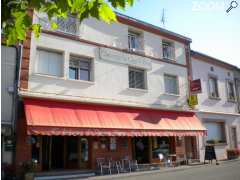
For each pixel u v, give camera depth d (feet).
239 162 70.44
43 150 50.34
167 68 69.36
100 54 57.36
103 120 52.54
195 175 46.93
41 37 50.67
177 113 68.33
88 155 53.88
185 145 69.97
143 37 66.23
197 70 77.46
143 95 62.75
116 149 57.00
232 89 89.56
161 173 51.44
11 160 44.42
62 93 50.90
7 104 45.16
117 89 58.65
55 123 46.03
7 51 46.55
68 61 53.06
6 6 11.36
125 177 46.98
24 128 45.98
